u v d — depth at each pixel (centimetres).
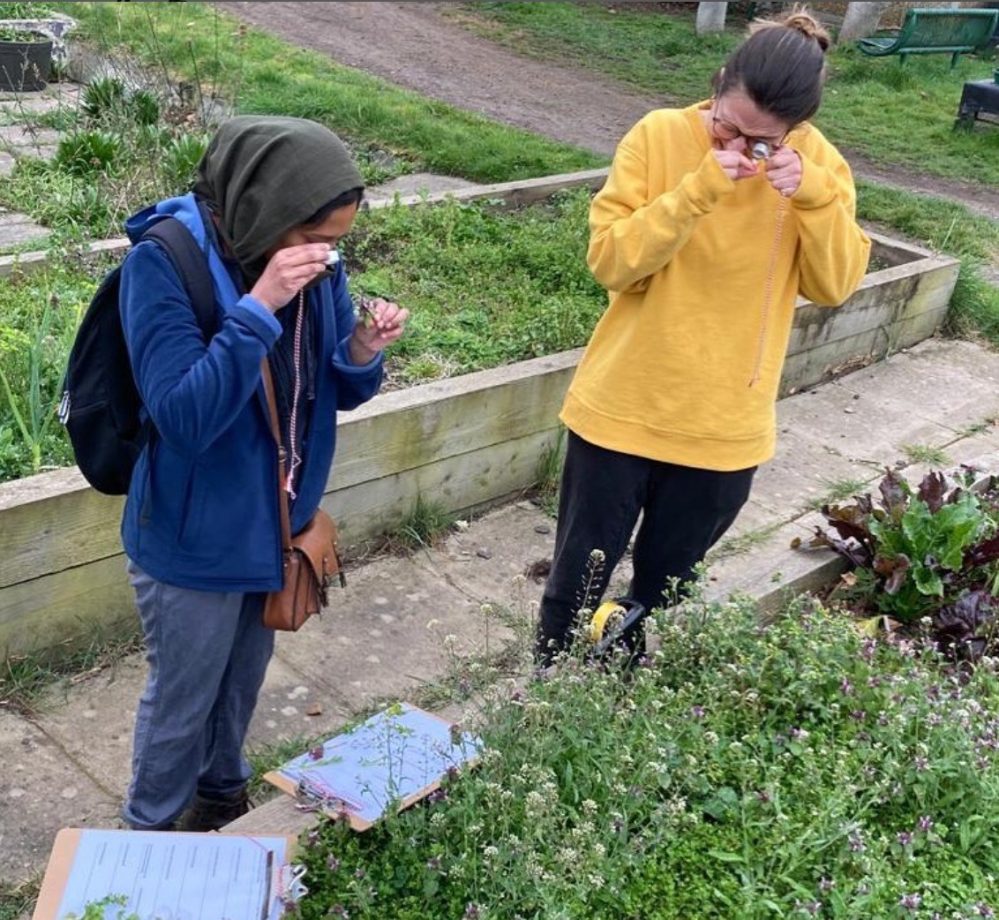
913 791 305
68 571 344
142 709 259
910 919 267
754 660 335
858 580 413
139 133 718
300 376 243
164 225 223
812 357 614
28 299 509
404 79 1284
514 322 558
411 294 584
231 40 1247
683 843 280
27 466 378
